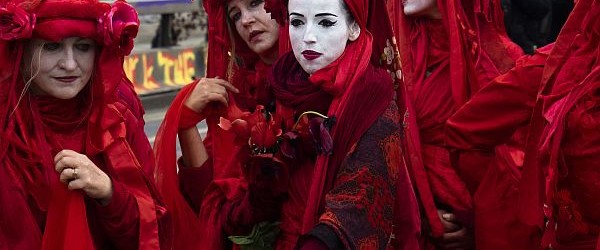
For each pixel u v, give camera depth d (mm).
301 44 3432
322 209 3404
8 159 3246
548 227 3828
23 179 3264
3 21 3160
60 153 3230
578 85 3670
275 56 4121
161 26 11266
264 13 4090
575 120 3670
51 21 3186
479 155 4324
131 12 3301
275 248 3672
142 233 3357
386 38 3551
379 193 3340
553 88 3822
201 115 4148
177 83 11172
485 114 4207
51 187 3266
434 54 4430
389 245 3453
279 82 3521
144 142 3592
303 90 3459
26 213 3246
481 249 4367
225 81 4148
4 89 3246
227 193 3896
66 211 3268
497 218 4320
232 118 4125
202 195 4164
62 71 3258
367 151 3357
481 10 4387
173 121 4117
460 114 4254
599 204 3717
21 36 3148
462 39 4379
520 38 9312
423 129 4410
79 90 3311
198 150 4176
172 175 4113
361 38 3471
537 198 3992
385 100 3432
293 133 3471
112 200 3285
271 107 3615
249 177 3625
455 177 4371
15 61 3240
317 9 3408
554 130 3699
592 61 3734
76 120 3355
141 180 3410
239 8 4113
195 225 4102
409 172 4305
